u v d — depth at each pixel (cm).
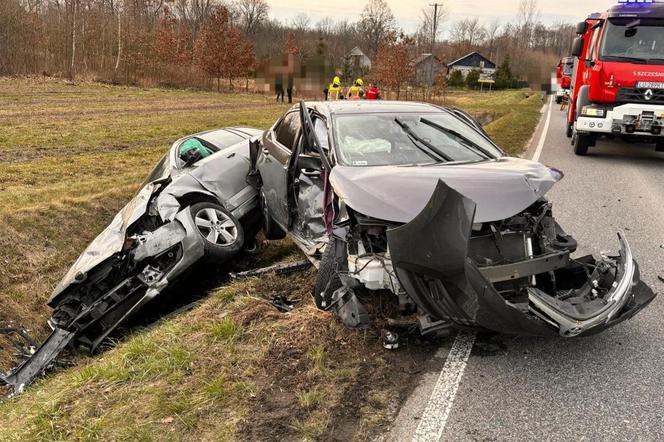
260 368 379
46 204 885
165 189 672
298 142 572
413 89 3516
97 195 943
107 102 2573
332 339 410
